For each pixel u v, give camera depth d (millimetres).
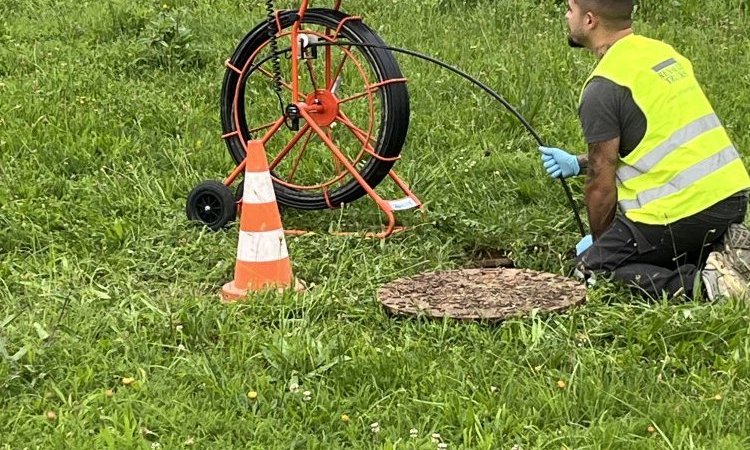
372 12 10609
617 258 6578
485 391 5770
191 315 6270
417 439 5531
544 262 6988
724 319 6094
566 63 9297
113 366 5973
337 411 5695
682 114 6512
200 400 5754
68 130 8242
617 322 6184
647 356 6039
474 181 7762
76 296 6547
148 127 8477
